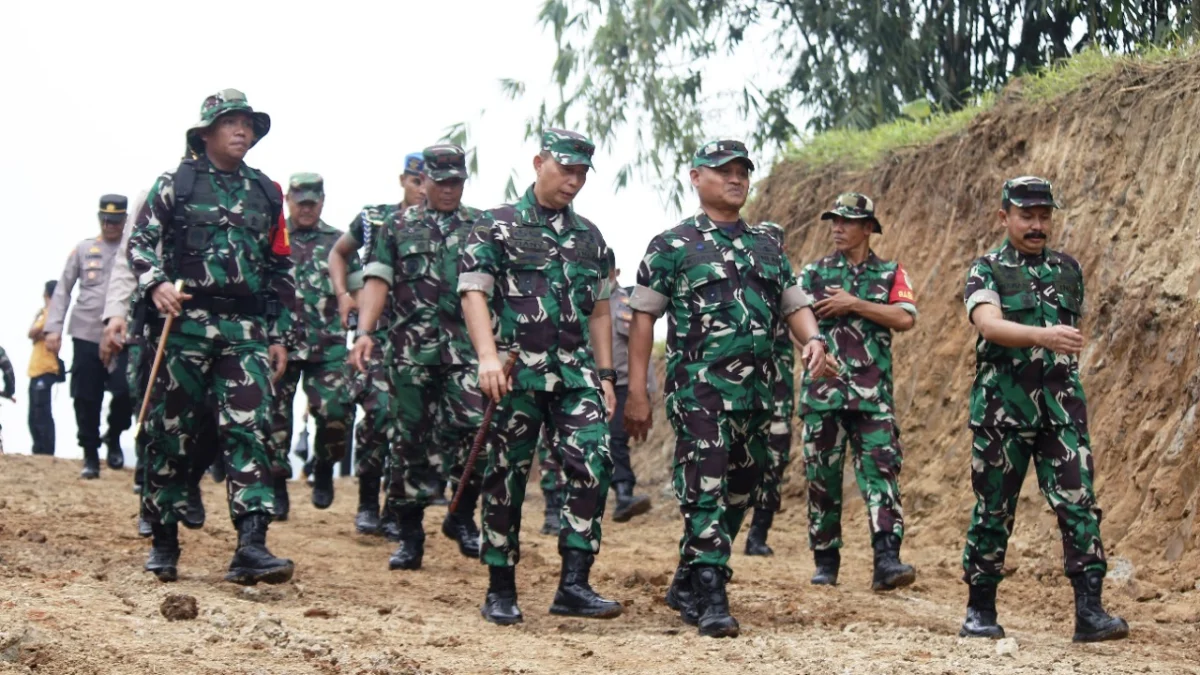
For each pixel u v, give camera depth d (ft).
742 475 21.90
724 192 21.31
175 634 17.54
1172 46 37.22
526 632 20.53
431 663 17.46
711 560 20.59
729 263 21.09
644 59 55.26
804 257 47.37
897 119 49.62
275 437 34.04
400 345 27.07
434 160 26.96
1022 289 21.11
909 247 41.78
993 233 38.73
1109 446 30.81
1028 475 32.35
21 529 26.71
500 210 21.50
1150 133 34.47
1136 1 44.14
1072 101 37.55
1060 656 19.42
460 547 28.86
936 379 38.17
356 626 19.48
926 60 52.85
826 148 49.32
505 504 21.33
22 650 15.67
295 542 30.07
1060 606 25.61
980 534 21.33
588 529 21.47
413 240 27.07
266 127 22.88
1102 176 35.22
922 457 37.22
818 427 27.61
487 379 20.61
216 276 22.07
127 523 29.55
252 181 22.68
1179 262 31.50
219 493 39.68
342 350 33.88
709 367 20.88
